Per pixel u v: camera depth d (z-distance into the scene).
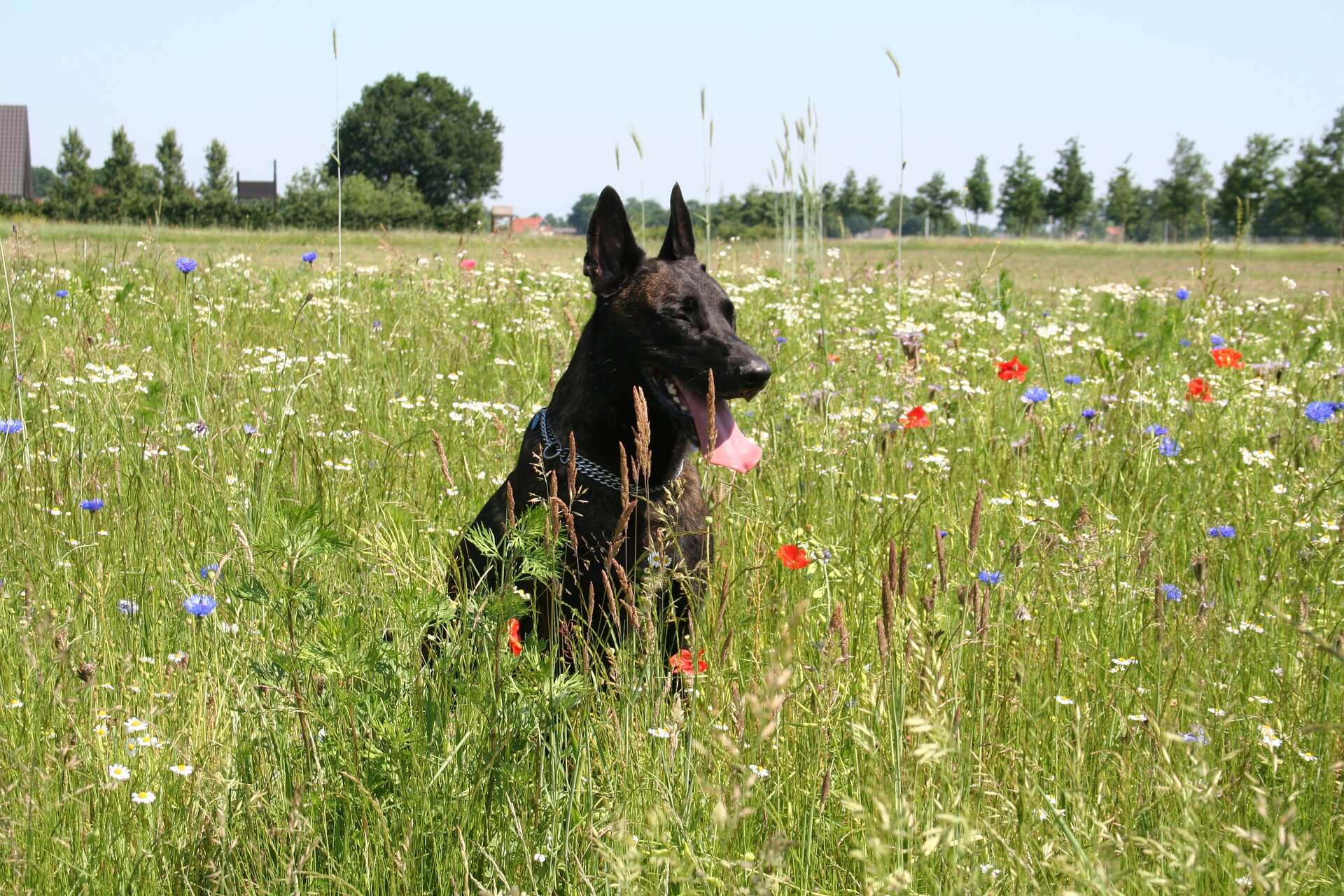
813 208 11.59
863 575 3.84
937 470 5.49
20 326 7.58
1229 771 2.91
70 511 4.41
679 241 4.66
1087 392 7.20
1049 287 16.06
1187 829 2.32
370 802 2.61
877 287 12.01
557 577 3.00
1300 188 54.84
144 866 2.57
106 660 3.35
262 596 2.80
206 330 7.37
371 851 2.65
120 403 5.65
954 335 8.91
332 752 2.75
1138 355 8.25
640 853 2.33
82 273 10.42
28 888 2.47
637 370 4.25
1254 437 6.23
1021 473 5.52
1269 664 3.62
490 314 9.63
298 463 4.92
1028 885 2.40
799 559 3.48
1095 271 26.59
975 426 6.29
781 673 2.04
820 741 2.97
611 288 4.43
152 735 2.94
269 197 90.62
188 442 5.30
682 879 2.32
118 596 3.87
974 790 2.80
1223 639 3.64
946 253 28.45
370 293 10.44
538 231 41.84
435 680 2.87
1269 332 10.66
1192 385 6.38
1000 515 4.90
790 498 4.83
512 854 2.64
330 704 2.77
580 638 3.35
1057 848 2.56
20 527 4.34
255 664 2.82
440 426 6.20
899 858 2.37
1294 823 2.81
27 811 2.58
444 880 2.56
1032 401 5.79
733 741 2.87
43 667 3.17
